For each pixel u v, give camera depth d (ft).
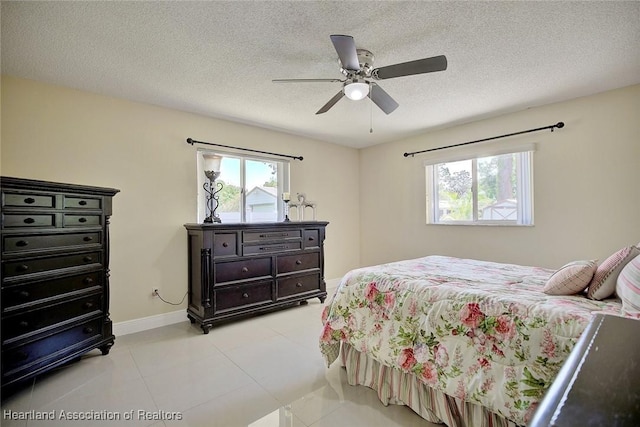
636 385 1.61
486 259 11.74
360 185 16.66
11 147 7.72
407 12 5.53
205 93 9.06
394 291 6.21
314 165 14.62
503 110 10.68
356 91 6.48
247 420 5.34
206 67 7.52
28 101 7.97
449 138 12.76
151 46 6.57
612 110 8.96
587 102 9.38
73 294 7.06
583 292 5.14
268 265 11.05
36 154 8.04
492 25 5.93
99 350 8.11
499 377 4.44
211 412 5.55
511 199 11.20
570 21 5.81
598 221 9.23
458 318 5.12
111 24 5.80
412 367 5.34
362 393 6.19
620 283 4.59
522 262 10.82
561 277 5.18
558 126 9.80
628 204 8.74
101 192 7.70
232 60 7.19
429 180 13.62
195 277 10.03
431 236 13.51
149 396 6.04
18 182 6.01
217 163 10.45
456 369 4.87
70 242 7.04
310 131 13.24
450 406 5.01
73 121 8.59
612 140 8.97
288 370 7.07
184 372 6.95
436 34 6.21
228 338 8.95
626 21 5.80
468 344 4.91
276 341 8.71
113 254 9.19
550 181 10.14
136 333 9.37
